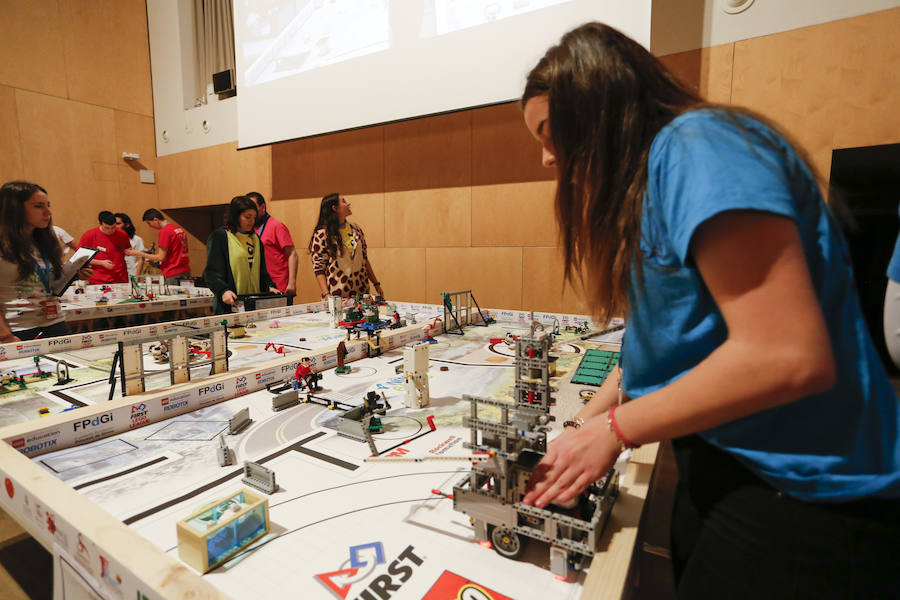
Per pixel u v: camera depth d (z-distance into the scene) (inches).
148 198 271.4
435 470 36.1
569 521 24.3
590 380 56.6
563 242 26.0
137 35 261.4
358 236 129.9
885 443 18.6
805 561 19.0
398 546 27.2
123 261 190.1
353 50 166.7
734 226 16.1
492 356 71.7
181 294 158.1
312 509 30.8
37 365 61.4
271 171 223.9
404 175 182.4
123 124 258.7
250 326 98.2
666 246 19.5
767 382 16.2
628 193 20.6
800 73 110.0
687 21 120.5
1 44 216.8
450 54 145.1
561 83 22.0
